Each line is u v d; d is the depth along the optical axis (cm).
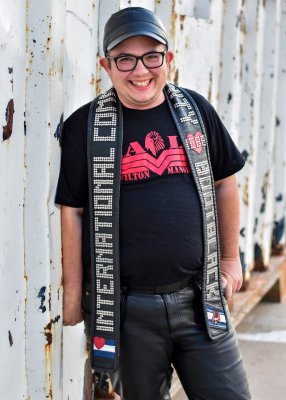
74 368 275
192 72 353
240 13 418
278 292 539
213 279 238
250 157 459
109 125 225
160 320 231
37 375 229
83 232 236
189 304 235
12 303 216
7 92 204
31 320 227
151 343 233
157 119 229
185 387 244
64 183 230
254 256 507
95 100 231
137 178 224
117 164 223
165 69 226
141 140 226
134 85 222
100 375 306
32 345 228
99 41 281
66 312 240
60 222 235
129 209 224
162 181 226
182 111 231
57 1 220
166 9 319
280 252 554
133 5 290
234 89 415
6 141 205
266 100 495
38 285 225
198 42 357
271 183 518
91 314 232
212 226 235
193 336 236
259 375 410
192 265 231
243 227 460
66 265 238
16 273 218
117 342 229
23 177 220
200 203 230
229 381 238
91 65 275
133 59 220
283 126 529
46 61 216
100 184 225
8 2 202
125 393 241
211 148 242
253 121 459
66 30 241
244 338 468
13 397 220
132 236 225
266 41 488
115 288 227
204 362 237
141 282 228
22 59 214
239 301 453
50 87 218
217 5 388
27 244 223
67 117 248
